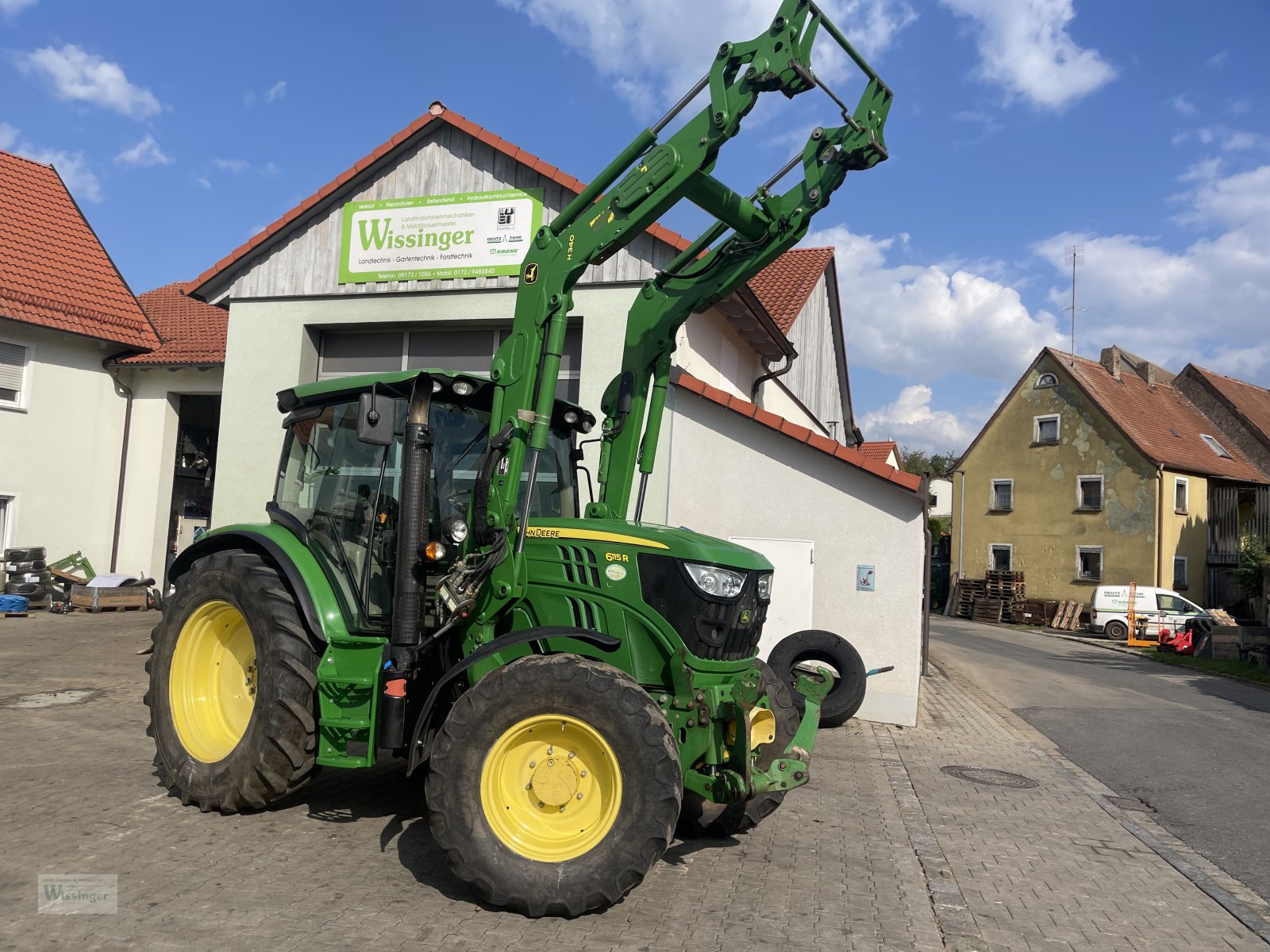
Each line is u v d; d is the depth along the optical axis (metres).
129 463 17.66
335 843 4.92
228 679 5.73
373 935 3.79
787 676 9.34
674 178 4.95
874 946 4.03
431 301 11.98
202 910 3.95
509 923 4.01
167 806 5.40
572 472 6.32
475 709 4.25
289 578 5.22
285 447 6.02
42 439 16.48
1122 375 37.47
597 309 11.13
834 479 9.98
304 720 5.08
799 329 18.38
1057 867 5.43
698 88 5.05
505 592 4.85
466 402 5.55
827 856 5.27
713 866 4.97
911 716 9.66
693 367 11.68
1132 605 27.91
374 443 4.75
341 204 12.44
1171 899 5.03
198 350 17.36
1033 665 18.69
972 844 5.76
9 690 8.73
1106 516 33.62
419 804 5.69
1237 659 20.03
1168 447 33.97
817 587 9.95
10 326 16.05
